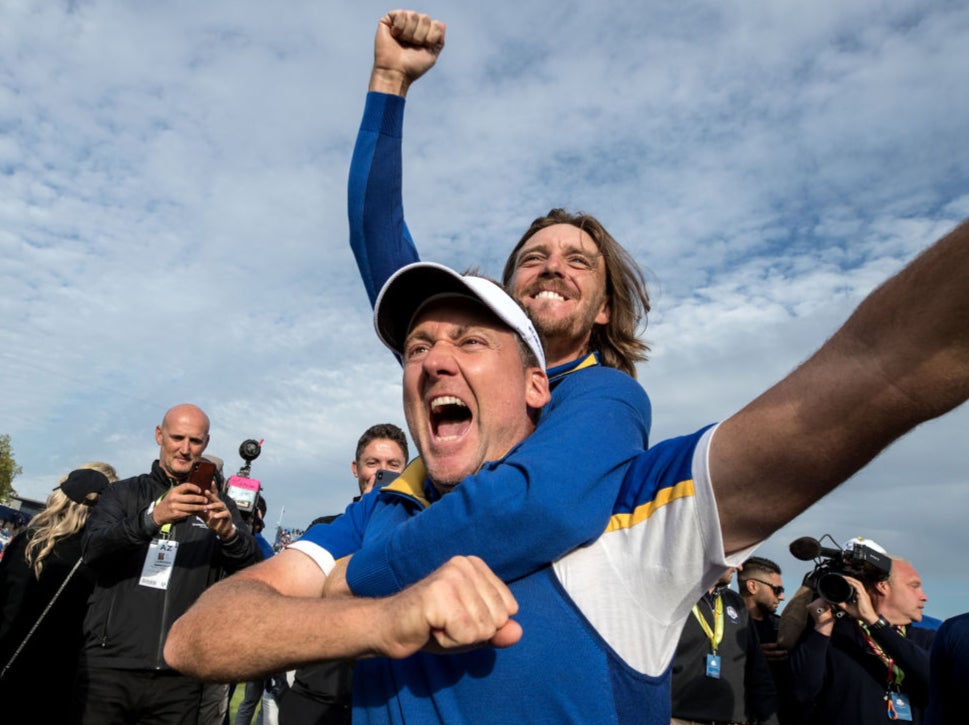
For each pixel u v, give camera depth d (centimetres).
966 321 72
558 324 208
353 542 135
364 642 87
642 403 140
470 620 80
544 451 110
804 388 85
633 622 104
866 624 412
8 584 390
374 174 203
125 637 369
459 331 136
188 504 368
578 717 98
